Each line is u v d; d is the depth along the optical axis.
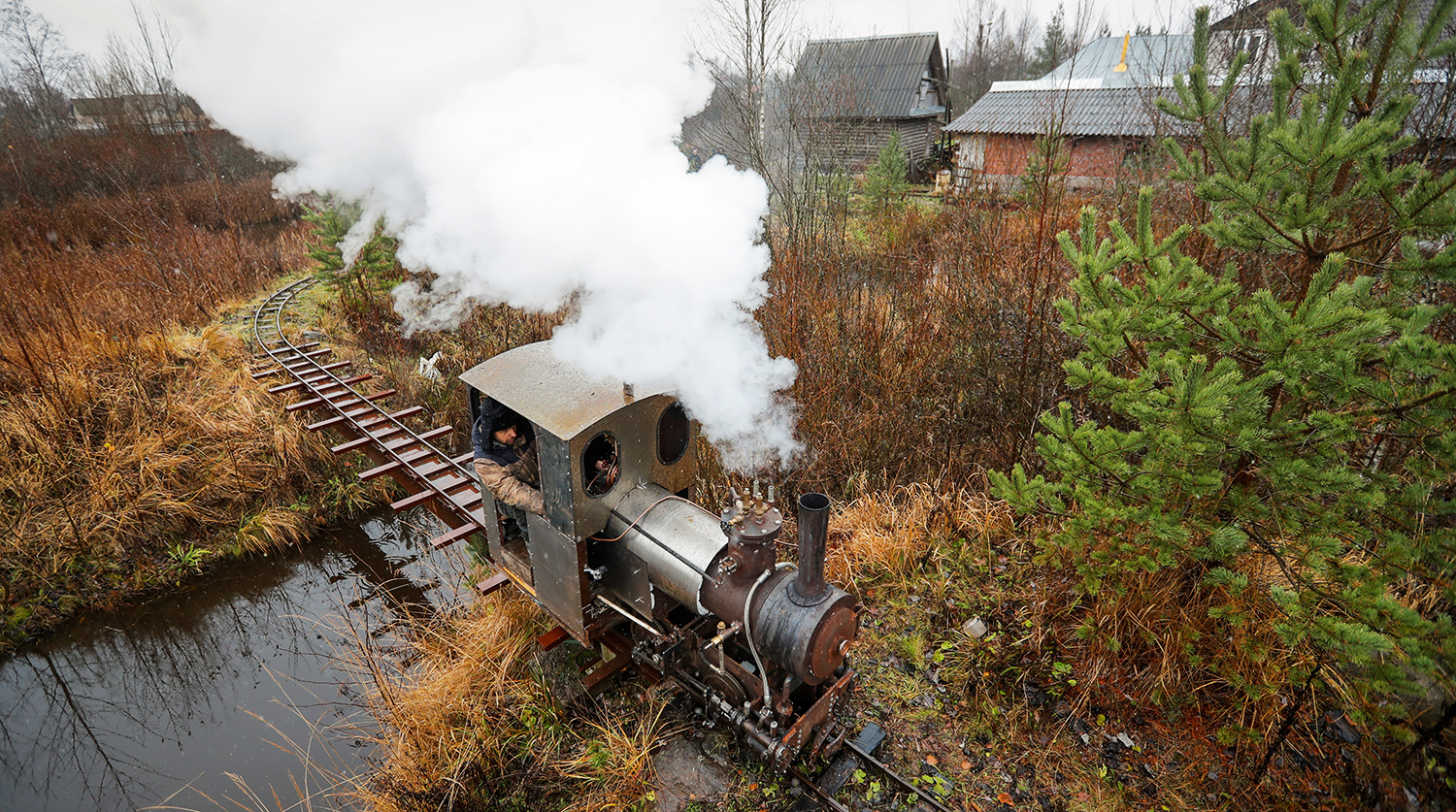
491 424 4.76
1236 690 4.24
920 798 4.06
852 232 10.48
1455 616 3.91
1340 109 3.13
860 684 4.81
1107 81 15.36
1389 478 3.35
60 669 6.42
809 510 3.40
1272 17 3.54
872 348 7.05
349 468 8.43
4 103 20.75
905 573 5.65
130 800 5.13
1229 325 3.53
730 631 3.80
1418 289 3.76
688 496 4.97
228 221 16.22
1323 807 3.77
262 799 4.99
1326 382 3.31
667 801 4.19
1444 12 3.15
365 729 5.35
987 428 6.47
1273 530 3.92
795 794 4.13
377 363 9.94
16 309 9.63
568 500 4.07
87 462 7.66
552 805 4.33
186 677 6.28
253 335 10.70
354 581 7.36
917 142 21.83
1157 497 3.80
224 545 7.59
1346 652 3.14
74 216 16.08
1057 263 7.07
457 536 5.91
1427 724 3.17
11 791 5.27
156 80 16.02
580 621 4.46
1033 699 4.58
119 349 9.13
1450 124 4.62
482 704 4.89
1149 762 4.18
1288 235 3.62
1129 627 4.51
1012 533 5.71
